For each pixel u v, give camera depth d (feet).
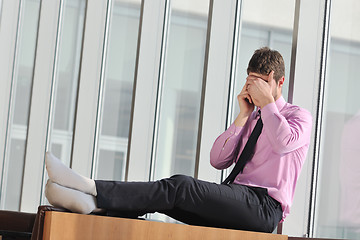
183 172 17.67
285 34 14.76
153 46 19.76
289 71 14.46
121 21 22.18
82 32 25.23
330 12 13.76
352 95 12.97
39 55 27.04
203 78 16.58
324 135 13.55
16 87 29.45
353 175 12.74
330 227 13.11
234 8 16.48
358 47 12.95
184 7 18.71
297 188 13.48
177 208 10.14
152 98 19.63
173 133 18.43
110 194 9.53
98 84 22.84
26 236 13.67
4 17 29.99
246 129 11.55
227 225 10.36
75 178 9.36
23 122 28.73
